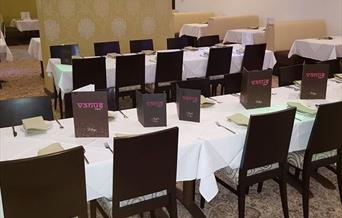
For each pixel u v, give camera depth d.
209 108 2.68
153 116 2.30
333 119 2.34
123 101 5.12
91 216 2.24
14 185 1.54
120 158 1.77
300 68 3.49
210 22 8.11
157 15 6.23
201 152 2.13
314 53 5.85
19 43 11.20
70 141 2.11
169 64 4.24
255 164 2.23
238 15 8.78
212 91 4.68
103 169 1.88
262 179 2.32
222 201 2.80
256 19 8.40
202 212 2.62
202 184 2.16
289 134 2.26
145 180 1.88
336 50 5.56
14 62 8.27
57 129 2.29
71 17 5.55
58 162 1.59
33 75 6.97
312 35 6.96
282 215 2.62
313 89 2.86
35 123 2.28
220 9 9.48
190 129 2.28
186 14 9.20
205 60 4.55
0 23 9.23
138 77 4.15
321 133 2.35
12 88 6.05
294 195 2.87
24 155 1.93
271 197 2.85
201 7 10.15
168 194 2.02
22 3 11.43
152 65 4.30
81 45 5.72
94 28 5.76
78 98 2.12
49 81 5.52
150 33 6.24
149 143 1.80
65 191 1.67
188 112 2.41
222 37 8.17
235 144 2.22
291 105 2.63
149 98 2.28
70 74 3.96
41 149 1.97
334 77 3.56
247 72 2.60
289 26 6.75
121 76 4.05
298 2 7.42
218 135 2.19
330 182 3.00
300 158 2.51
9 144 2.06
